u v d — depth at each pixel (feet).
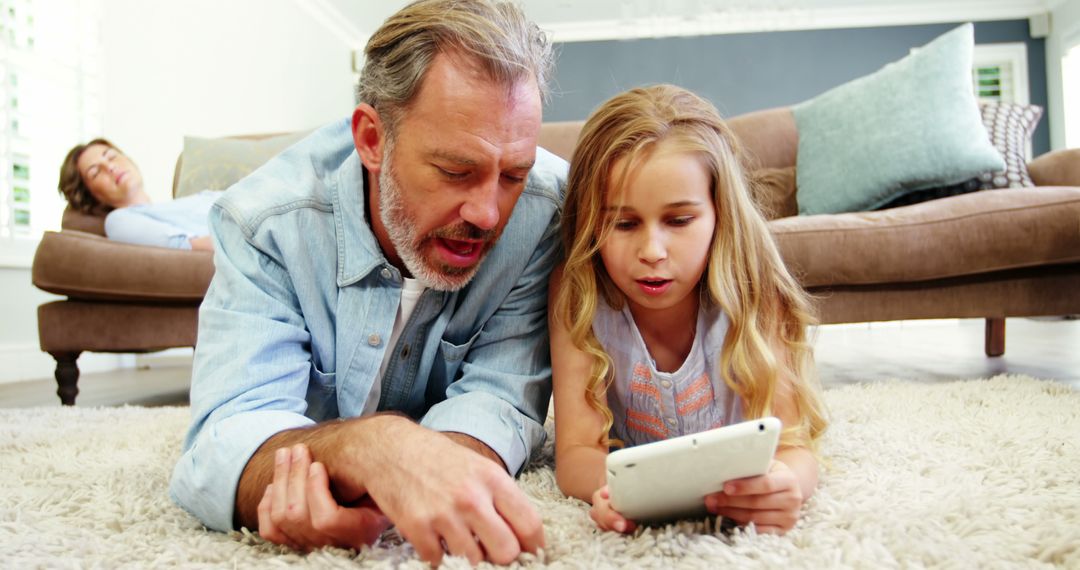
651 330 3.09
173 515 2.53
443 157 2.37
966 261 5.69
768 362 2.77
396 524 1.88
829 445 3.23
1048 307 5.80
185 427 4.46
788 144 8.09
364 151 2.72
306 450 2.07
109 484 2.97
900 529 1.99
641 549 1.97
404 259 2.73
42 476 3.26
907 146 6.68
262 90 15.49
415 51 2.39
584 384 2.87
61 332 6.63
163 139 12.46
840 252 5.78
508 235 3.02
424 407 3.47
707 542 1.99
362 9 18.88
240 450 2.22
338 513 1.95
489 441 2.60
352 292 2.88
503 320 3.14
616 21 20.31
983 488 2.45
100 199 8.49
